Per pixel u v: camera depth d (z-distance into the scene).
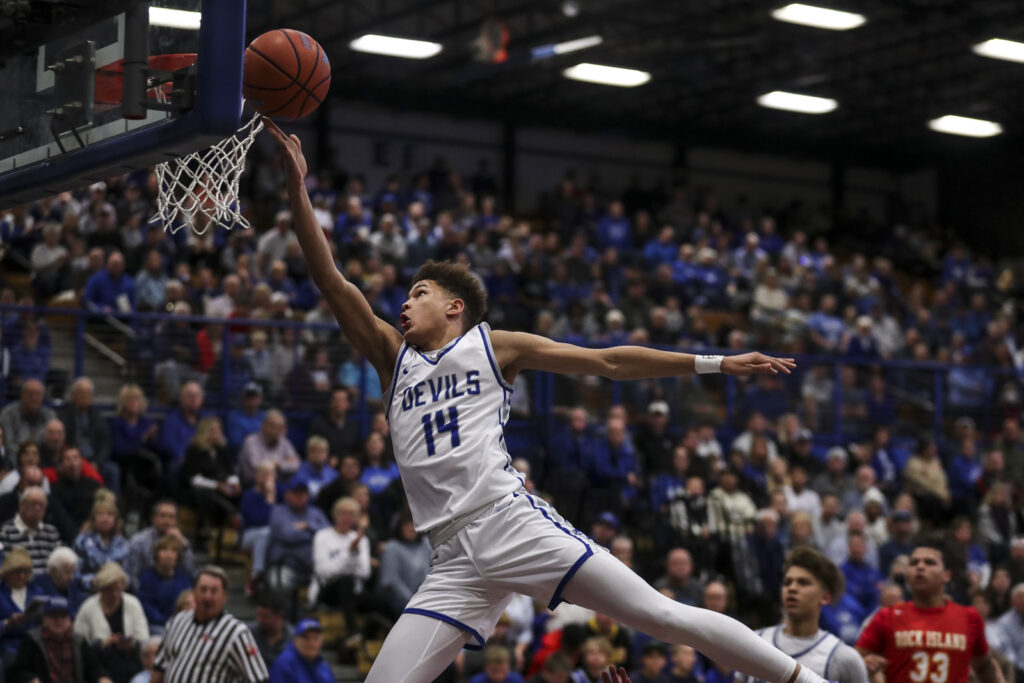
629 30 21.06
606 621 9.77
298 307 14.64
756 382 15.86
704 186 27.52
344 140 24.30
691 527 11.98
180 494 11.16
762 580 11.51
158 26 3.87
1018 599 10.66
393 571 9.95
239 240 15.23
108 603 8.14
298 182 3.87
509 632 9.94
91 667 7.69
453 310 3.83
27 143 4.52
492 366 3.73
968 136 28.16
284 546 10.06
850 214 27.25
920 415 16.88
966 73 23.62
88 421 10.64
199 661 6.99
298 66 3.89
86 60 4.17
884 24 20.50
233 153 4.26
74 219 13.93
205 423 11.36
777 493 12.49
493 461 3.63
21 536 8.48
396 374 3.81
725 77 24.20
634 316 16.83
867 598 11.73
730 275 19.45
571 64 22.56
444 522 3.62
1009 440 16.17
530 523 3.57
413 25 21.33
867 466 15.00
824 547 12.58
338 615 9.98
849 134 28.16
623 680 3.73
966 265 23.86
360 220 17.52
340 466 11.34
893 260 25.67
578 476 12.88
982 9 19.66
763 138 28.08
